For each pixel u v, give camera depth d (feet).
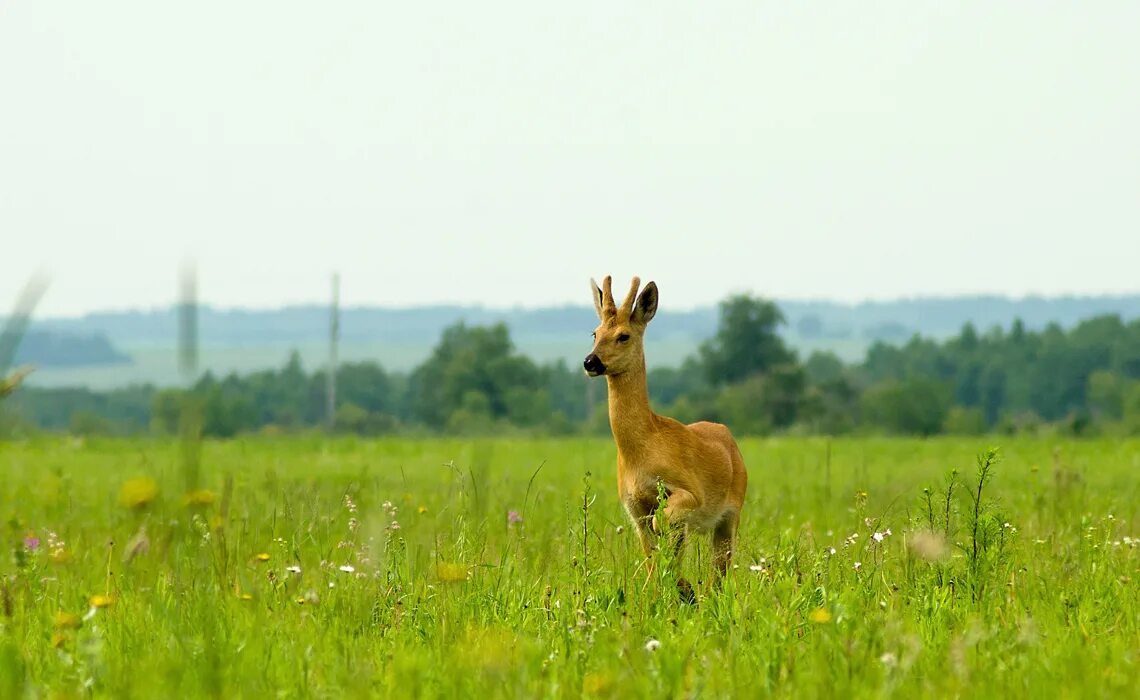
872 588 75.15
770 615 64.39
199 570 73.51
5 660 57.62
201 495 65.16
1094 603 72.28
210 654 56.59
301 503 108.78
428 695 53.88
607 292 97.50
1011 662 58.54
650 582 77.56
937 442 312.29
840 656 58.29
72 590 79.25
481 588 74.90
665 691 53.36
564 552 88.79
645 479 94.38
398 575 77.00
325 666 59.82
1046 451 250.37
